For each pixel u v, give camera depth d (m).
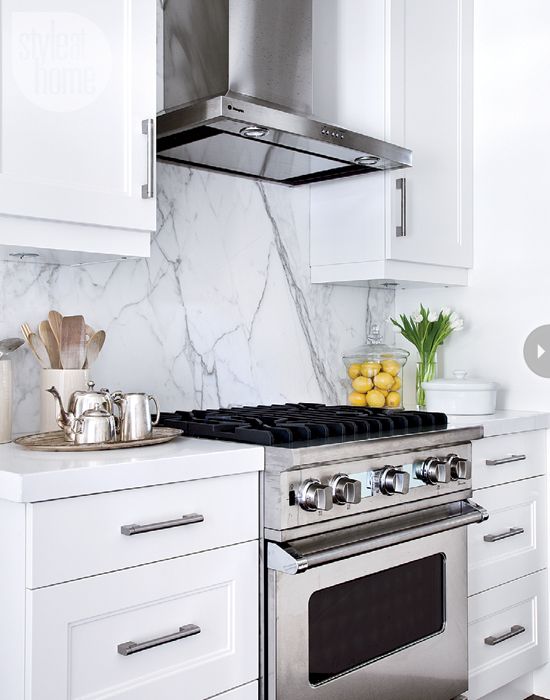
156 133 2.02
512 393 2.89
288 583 1.72
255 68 2.27
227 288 2.50
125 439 1.74
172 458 1.54
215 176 2.48
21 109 1.62
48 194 1.66
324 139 2.13
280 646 1.70
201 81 2.27
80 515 1.40
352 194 2.66
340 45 2.67
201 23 2.28
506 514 2.53
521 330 2.86
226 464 1.64
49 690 1.36
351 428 1.98
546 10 2.79
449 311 2.92
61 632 1.37
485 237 2.95
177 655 1.57
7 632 1.39
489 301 2.94
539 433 2.70
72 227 1.73
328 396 2.87
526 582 2.62
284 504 1.70
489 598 2.44
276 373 2.66
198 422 2.00
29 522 1.33
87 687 1.42
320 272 2.77
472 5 2.97
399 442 1.96
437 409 2.67
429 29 2.75
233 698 1.67
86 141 1.73
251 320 2.58
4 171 1.60
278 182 2.66
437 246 2.78
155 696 1.52
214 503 1.64
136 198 1.82
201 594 1.62
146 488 1.51
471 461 2.24
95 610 1.42
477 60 2.97
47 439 1.75
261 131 2.02
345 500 1.76
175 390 2.35
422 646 2.08
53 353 1.96
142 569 1.50
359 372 2.71
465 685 2.24
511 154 2.88
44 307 2.04
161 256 2.31
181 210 2.37
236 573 1.68
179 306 2.36
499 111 2.91
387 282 2.79
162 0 2.37
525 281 2.85
